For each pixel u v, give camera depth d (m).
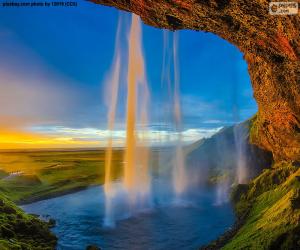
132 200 38.78
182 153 66.75
